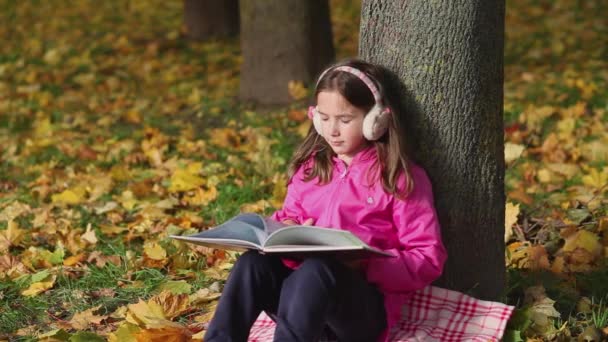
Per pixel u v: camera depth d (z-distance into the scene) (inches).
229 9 466.3
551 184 229.8
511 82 346.9
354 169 139.8
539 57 393.4
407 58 147.6
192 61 417.1
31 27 531.2
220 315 130.1
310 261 128.0
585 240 182.7
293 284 127.3
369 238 137.6
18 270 188.5
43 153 288.2
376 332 136.9
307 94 315.6
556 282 169.8
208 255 190.7
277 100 320.5
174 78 387.9
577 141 261.6
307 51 319.0
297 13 316.2
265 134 285.4
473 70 146.9
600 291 168.9
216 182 241.0
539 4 521.3
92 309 166.7
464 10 144.9
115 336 151.6
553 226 196.7
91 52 448.8
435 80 147.1
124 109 342.6
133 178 256.4
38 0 623.2
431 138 149.0
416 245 136.1
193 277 183.2
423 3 145.5
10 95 368.8
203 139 294.4
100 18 548.4
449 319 147.3
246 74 327.3
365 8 150.9
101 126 320.2
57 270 185.6
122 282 181.8
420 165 150.3
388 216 138.8
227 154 271.9
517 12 506.3
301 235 125.3
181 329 151.6
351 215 139.3
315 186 143.5
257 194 233.6
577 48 410.0
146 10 572.4
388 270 133.5
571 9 502.3
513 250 186.1
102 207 229.6
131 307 161.9
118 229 210.1
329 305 128.1
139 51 447.2
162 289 175.6
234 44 450.6
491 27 147.1
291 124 295.4
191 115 325.1
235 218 134.6
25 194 245.4
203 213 221.1
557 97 313.1
